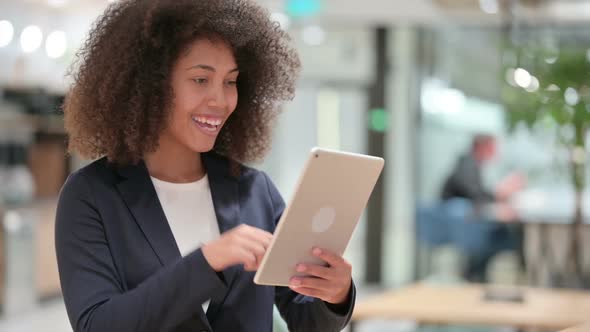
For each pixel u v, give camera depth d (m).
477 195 8.27
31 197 7.40
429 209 8.30
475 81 8.52
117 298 1.62
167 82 1.81
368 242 8.84
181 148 1.92
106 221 1.77
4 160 7.35
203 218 1.90
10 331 6.20
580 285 6.82
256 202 2.00
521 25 8.36
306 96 8.98
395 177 8.79
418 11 8.31
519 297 4.15
